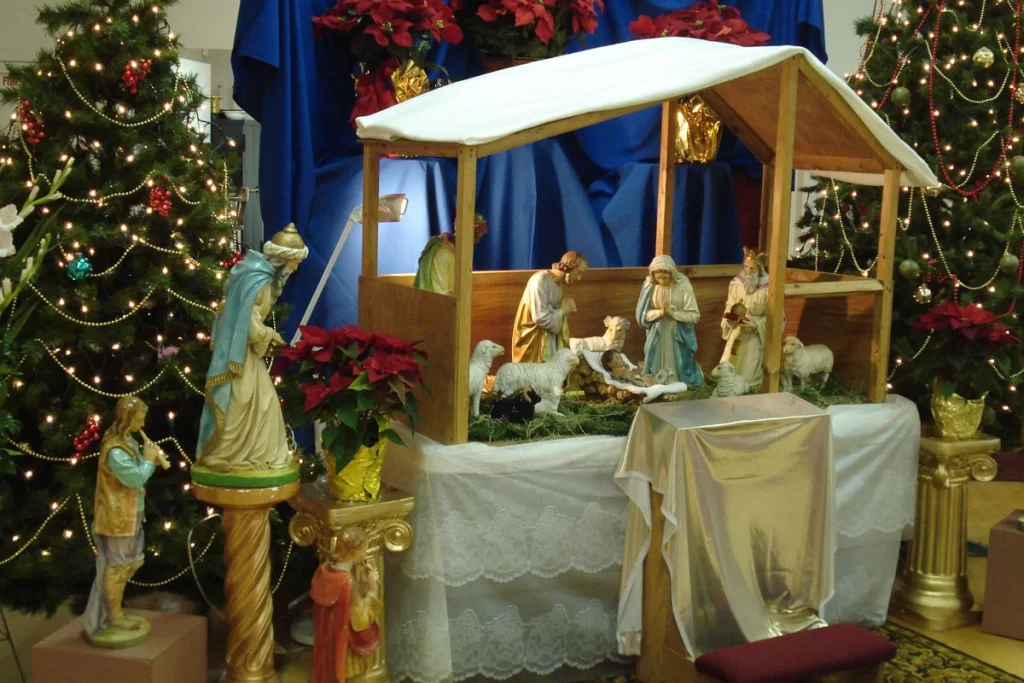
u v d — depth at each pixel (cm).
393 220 390
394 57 432
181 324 369
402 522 328
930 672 371
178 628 317
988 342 409
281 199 428
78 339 350
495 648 347
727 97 433
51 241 339
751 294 419
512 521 341
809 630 336
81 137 355
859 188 477
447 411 339
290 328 432
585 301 446
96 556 315
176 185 354
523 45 452
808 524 361
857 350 423
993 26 464
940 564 419
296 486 323
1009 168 454
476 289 418
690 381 419
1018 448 543
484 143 325
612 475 354
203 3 560
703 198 492
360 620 312
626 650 356
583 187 487
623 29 503
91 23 346
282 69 420
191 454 380
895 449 405
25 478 359
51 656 301
